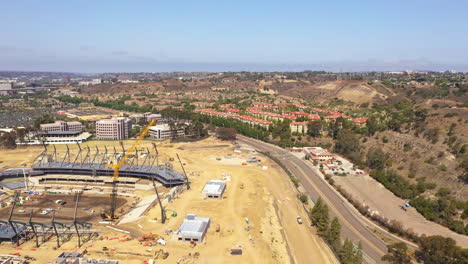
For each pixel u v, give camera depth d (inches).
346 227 7815.0
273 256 6491.1
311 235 7509.8
